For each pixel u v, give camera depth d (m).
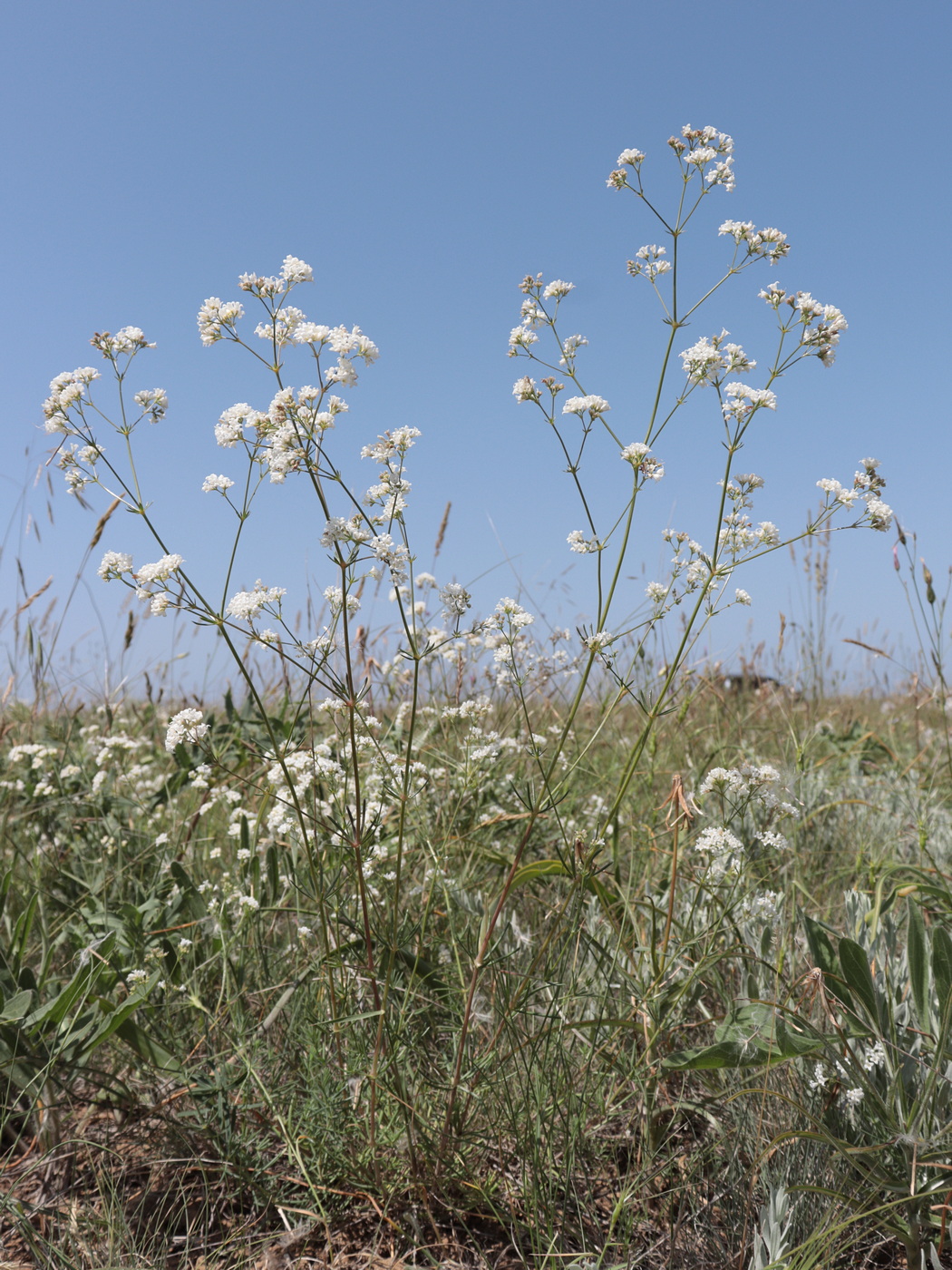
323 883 0.49
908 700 1.38
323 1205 0.44
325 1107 0.44
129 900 0.64
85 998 0.49
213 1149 0.46
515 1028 0.49
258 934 0.58
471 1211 0.44
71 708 1.02
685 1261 0.41
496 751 0.67
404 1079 0.48
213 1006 0.55
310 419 0.41
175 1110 0.49
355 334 0.42
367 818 0.54
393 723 0.74
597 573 0.48
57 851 0.72
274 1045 0.52
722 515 0.48
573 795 0.73
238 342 0.42
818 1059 0.44
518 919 0.65
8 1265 0.40
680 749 0.94
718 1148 0.46
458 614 0.45
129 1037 0.48
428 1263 0.42
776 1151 0.44
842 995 0.45
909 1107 0.43
